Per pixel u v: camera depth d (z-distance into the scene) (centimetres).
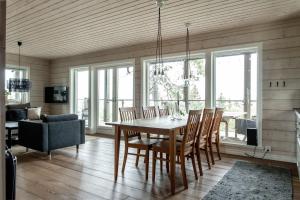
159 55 552
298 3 334
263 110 424
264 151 423
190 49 509
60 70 796
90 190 276
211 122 364
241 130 470
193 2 329
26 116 661
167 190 276
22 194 264
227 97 484
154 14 377
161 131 277
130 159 413
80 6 342
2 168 112
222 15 383
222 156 438
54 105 811
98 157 427
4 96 113
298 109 357
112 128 681
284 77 405
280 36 408
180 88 541
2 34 112
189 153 310
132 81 632
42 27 444
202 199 251
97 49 660
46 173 337
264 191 273
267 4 337
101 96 707
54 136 425
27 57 761
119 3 333
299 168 316
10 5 337
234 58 475
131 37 524
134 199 252
